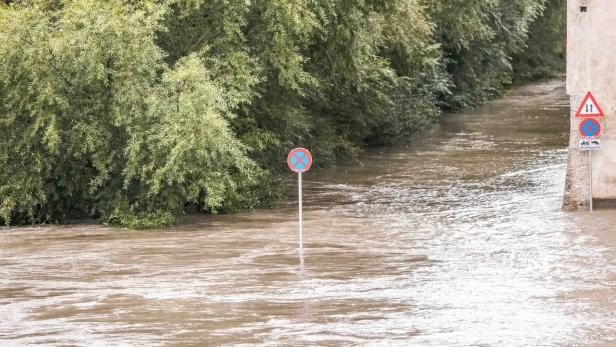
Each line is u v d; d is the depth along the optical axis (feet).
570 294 68.28
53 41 95.76
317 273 76.02
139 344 57.16
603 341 56.90
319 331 59.52
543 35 299.79
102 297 68.64
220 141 96.89
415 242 88.17
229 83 104.63
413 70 164.96
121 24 97.09
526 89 283.18
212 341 57.62
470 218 100.22
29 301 67.62
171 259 81.92
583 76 101.35
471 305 65.51
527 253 82.43
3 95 99.76
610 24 101.04
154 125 97.55
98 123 99.35
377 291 69.92
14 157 100.53
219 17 107.45
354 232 93.45
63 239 91.91
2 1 107.34
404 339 57.62
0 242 90.48
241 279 74.23
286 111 118.73
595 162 102.58
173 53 108.06
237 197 106.32
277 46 108.58
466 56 225.35
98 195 101.09
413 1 140.97
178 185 99.86
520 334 58.44
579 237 89.04
